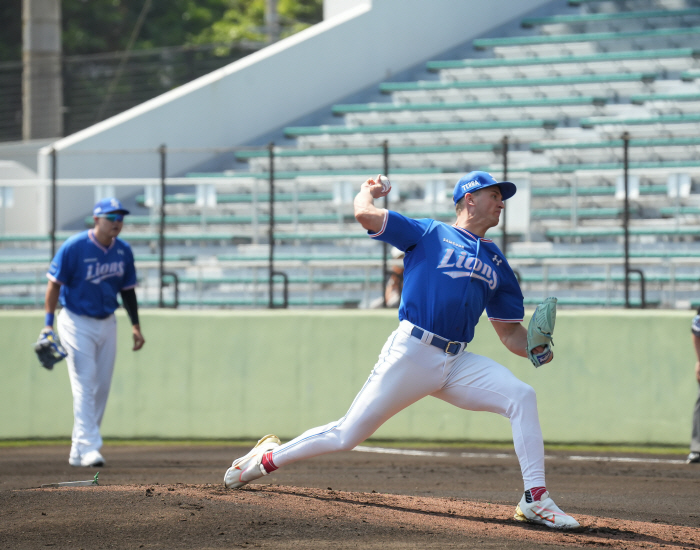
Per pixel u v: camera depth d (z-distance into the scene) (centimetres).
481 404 1805
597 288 4916
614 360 3831
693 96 6309
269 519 1703
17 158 7381
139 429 4116
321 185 6288
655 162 5984
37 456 3441
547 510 1775
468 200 1833
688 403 3762
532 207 5822
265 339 4072
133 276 3209
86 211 6384
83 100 8769
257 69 7038
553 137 6406
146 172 6612
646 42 7131
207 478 2653
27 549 1506
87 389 3036
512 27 7875
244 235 5856
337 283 5162
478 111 6825
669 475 2897
